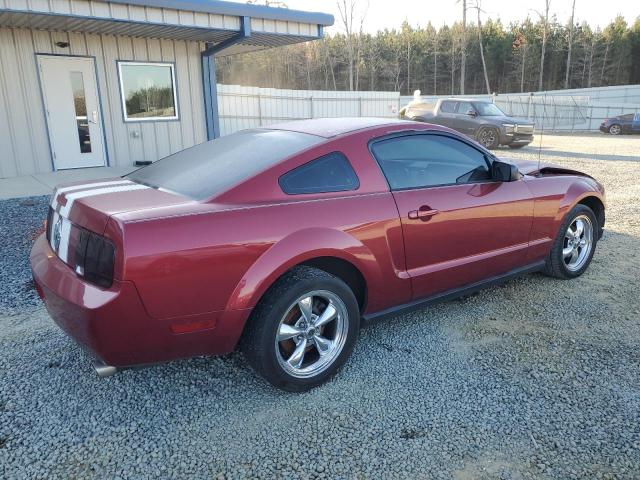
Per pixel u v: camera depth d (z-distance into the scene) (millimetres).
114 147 11336
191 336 2588
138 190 3037
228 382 3064
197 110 12430
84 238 2605
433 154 3598
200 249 2518
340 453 2443
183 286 2492
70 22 9172
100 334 2402
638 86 34500
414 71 70500
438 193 3465
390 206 3195
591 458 2402
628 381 3031
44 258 2951
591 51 65812
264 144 3303
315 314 3002
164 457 2416
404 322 3857
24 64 9930
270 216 2756
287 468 2348
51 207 3217
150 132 11797
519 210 3971
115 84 11102
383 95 23594
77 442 2510
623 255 5402
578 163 12812
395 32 79500
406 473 2314
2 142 9867
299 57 62312
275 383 2840
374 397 2896
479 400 2854
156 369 3189
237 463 2379
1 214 6961
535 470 2332
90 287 2473
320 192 3010
